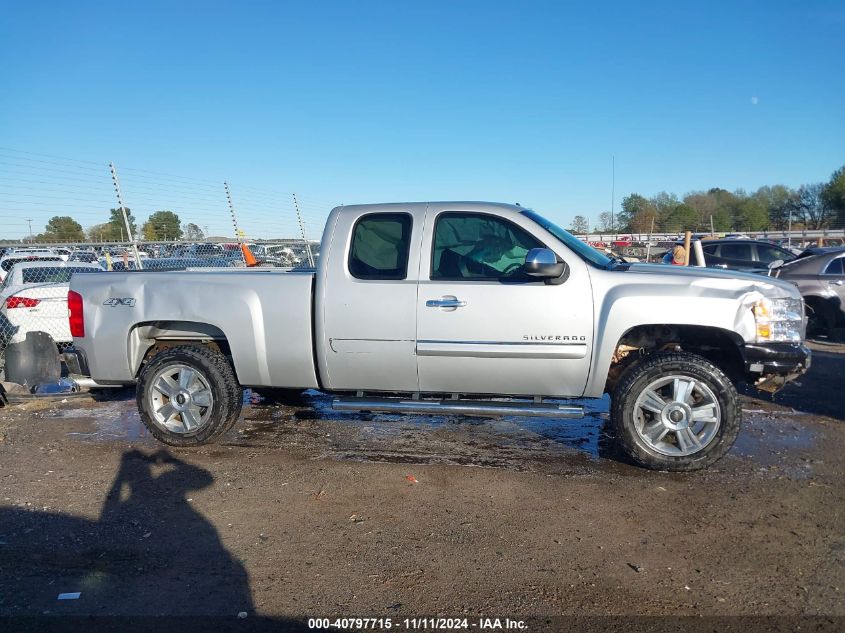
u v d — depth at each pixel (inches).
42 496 183.5
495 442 228.2
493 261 202.8
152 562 146.6
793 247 1070.4
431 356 200.8
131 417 265.1
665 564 143.7
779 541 153.6
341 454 216.1
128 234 480.7
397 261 206.5
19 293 368.5
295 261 655.8
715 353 213.5
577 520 165.3
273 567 143.9
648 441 193.9
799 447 218.7
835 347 425.7
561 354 193.8
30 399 290.4
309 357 210.7
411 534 158.7
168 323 226.4
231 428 240.1
